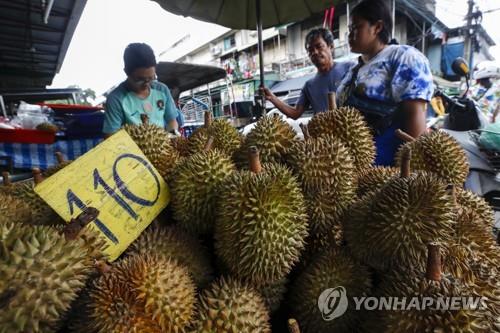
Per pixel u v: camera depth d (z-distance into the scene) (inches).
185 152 81.3
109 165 57.6
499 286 50.2
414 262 51.4
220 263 57.5
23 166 207.2
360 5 128.0
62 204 51.7
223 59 1055.6
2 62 500.1
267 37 874.8
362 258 56.9
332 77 188.2
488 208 71.4
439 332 42.1
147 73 150.6
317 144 65.4
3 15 312.5
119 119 159.5
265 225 50.3
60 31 373.4
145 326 41.9
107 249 52.6
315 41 185.6
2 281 36.2
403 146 88.4
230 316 46.0
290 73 727.7
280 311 60.7
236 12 226.1
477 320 42.4
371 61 126.5
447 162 77.4
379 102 123.7
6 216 54.9
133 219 57.0
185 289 46.5
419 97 112.7
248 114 549.6
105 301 42.8
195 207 59.8
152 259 48.0
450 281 46.5
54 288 39.0
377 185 69.5
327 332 54.4
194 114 557.6
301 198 57.1
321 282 54.7
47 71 586.6
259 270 50.0
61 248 41.9
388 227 52.2
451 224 53.5
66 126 240.2
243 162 69.1
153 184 61.5
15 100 427.8
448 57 700.7
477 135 168.7
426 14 609.0
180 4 217.2
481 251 57.5
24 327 36.6
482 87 282.2
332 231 64.3
